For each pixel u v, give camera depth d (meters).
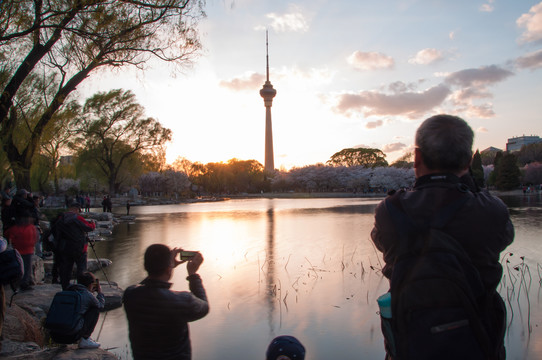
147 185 84.88
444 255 1.74
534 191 71.62
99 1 9.20
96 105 47.78
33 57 9.62
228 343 6.14
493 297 1.85
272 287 9.40
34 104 15.70
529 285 9.06
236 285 9.62
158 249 3.04
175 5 9.70
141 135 52.00
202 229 22.48
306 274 10.70
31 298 7.87
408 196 1.96
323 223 24.92
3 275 4.94
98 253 14.37
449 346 1.66
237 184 120.06
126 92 49.91
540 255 12.35
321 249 14.74
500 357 1.80
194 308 2.99
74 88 11.53
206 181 109.62
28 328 6.11
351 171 114.19
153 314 2.86
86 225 8.14
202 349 5.93
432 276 1.72
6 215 8.60
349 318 7.21
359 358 5.57
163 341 2.88
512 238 1.94
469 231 1.79
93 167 54.50
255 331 6.64
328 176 113.94
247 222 26.77
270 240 17.41
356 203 53.50
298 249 14.84
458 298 1.68
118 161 55.56
